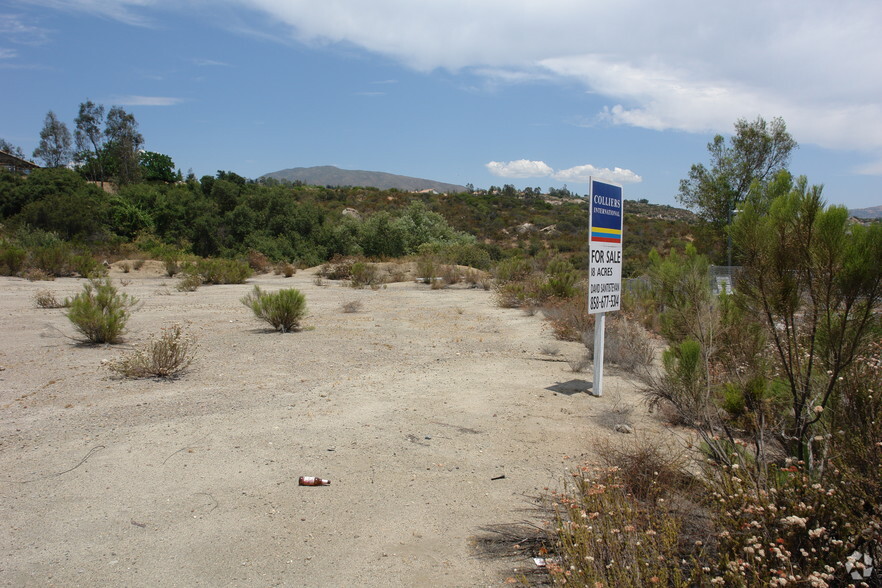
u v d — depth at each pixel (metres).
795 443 3.93
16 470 4.73
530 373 8.66
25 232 37.19
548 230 64.31
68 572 3.29
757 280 3.79
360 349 10.51
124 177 79.44
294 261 39.72
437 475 4.79
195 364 9.01
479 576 3.30
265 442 5.48
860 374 3.58
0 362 8.89
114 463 4.91
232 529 3.83
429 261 29.59
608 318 11.31
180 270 30.66
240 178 58.94
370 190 92.69
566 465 5.00
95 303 11.67
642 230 52.62
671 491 3.72
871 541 2.69
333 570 3.37
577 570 2.68
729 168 23.61
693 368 4.91
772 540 2.78
